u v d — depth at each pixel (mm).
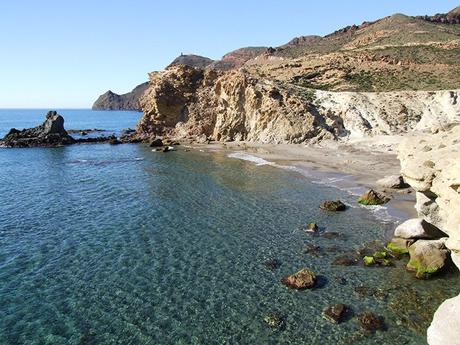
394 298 20250
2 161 64125
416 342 16828
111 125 166500
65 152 74125
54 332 18031
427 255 22875
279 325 18312
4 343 17266
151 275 23203
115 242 28172
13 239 28812
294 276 22094
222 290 21469
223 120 81438
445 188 18672
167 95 89562
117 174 52062
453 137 24234
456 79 85875
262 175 49031
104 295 21062
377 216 32219
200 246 27344
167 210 35469
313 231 29562
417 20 162500
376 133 68875
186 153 68312
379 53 112875
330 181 44562
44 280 22719
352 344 16891
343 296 20625
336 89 89125
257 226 31062
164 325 18453
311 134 71062
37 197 40562
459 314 14602
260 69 117562
